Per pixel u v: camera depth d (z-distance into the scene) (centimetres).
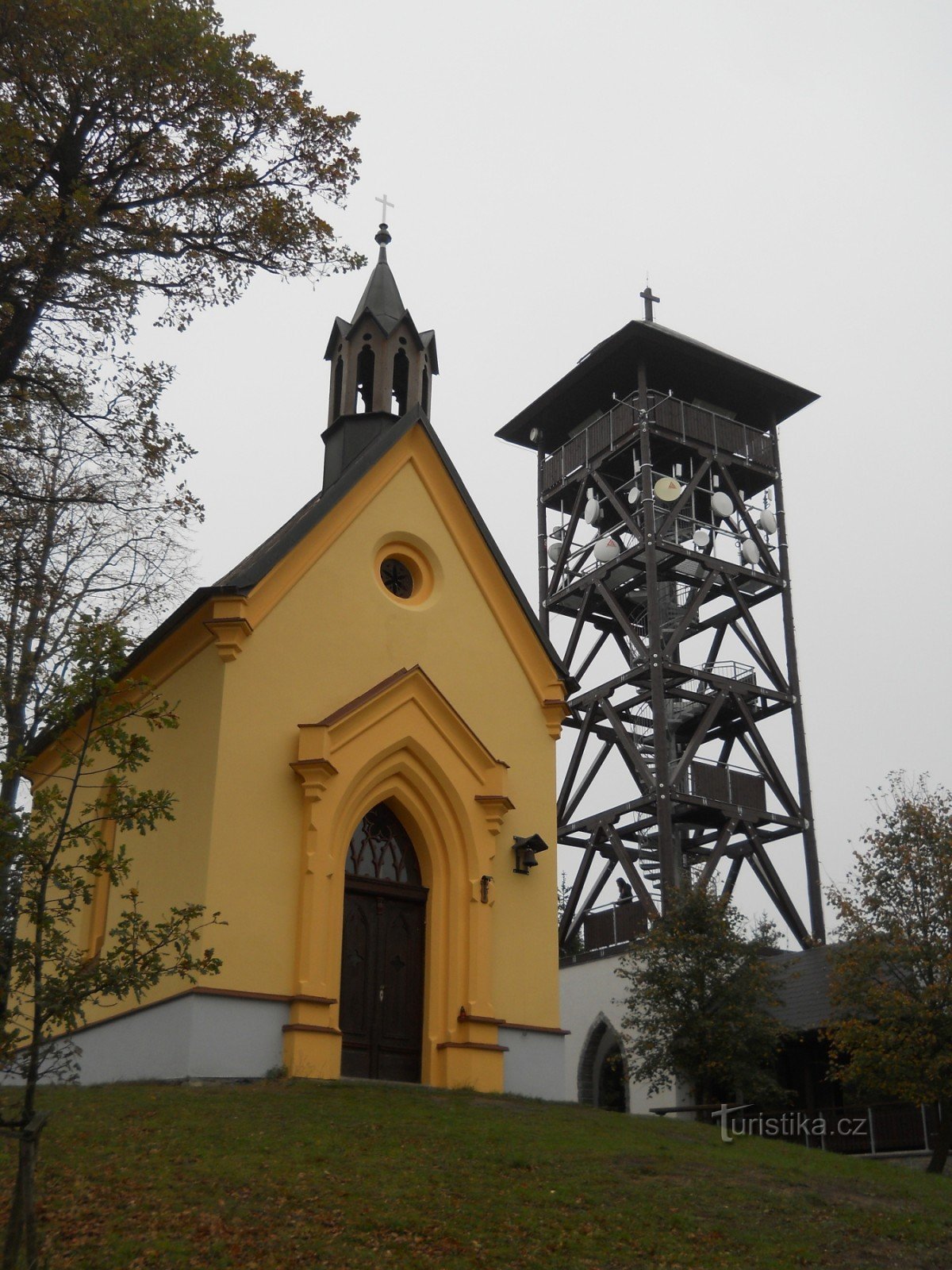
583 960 3625
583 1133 1720
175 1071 1866
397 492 2336
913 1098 2436
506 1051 2120
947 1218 1538
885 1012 2486
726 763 3825
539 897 2269
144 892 2081
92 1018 2088
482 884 2181
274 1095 1730
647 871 3847
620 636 4022
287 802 2039
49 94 1831
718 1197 1498
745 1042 2752
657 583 3641
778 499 4050
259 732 2041
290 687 2094
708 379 4044
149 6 1781
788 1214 1473
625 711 3803
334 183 1992
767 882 3597
